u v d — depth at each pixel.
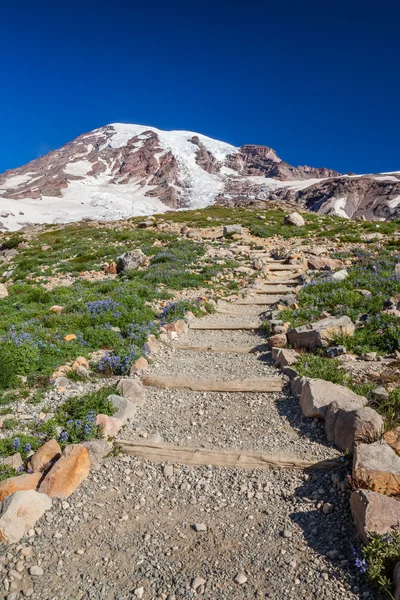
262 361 9.42
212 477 5.90
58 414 7.25
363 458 5.06
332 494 5.27
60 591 4.37
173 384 8.52
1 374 8.48
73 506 5.47
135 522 5.23
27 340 10.12
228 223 38.38
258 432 6.72
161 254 22.69
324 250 23.12
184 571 4.49
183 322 12.29
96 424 6.86
